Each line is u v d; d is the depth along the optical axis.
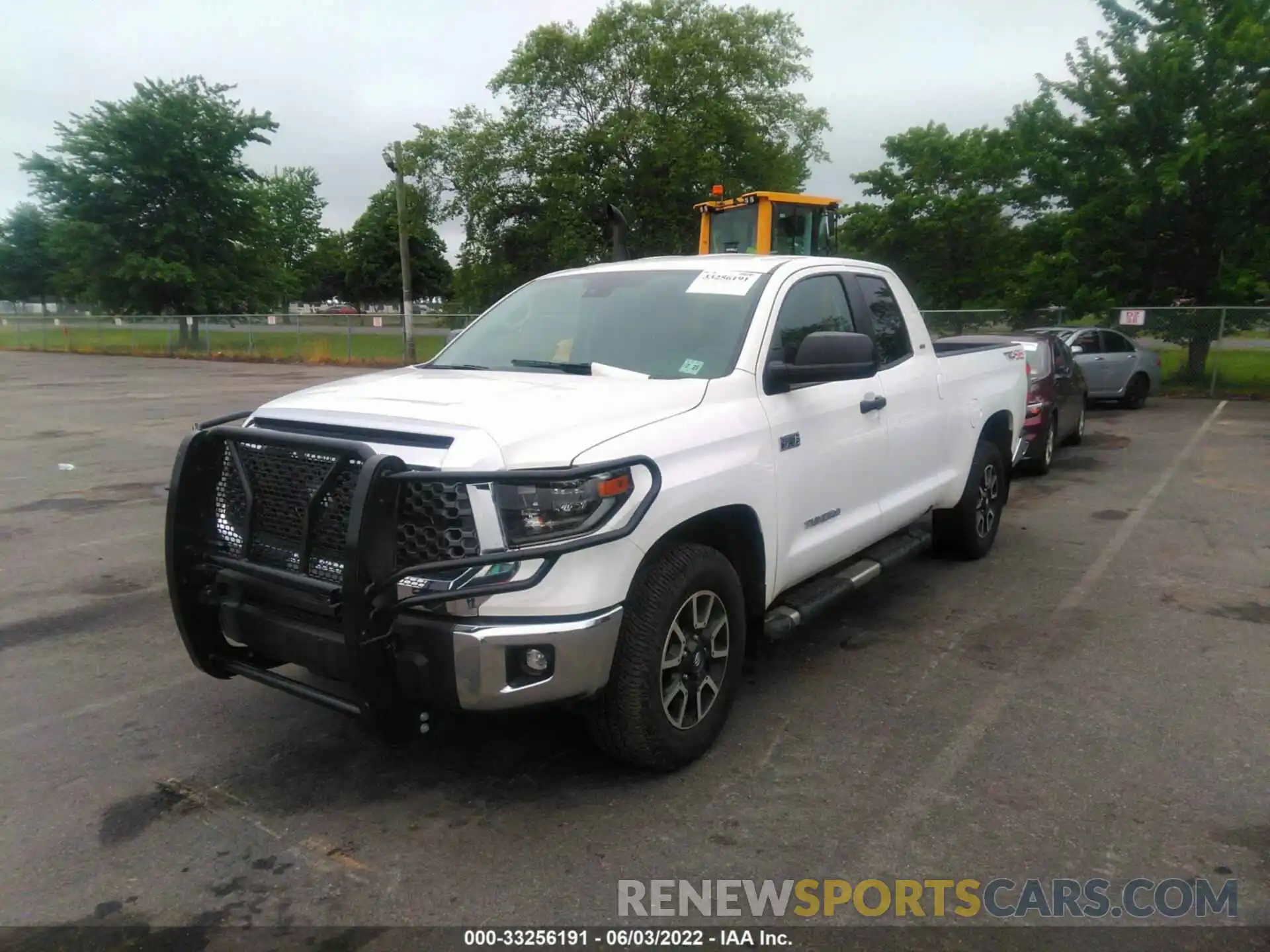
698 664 3.88
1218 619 5.75
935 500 6.00
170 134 42.72
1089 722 4.33
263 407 3.95
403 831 3.49
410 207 45.19
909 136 32.78
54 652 5.34
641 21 43.44
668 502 3.56
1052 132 21.66
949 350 7.15
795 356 4.43
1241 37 19.02
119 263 42.50
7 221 77.88
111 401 19.53
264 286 46.91
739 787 3.77
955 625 5.67
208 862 3.31
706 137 41.09
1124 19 21.38
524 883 3.17
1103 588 6.41
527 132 44.00
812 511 4.54
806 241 15.66
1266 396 20.08
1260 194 19.16
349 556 3.11
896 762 3.96
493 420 3.37
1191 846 3.35
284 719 4.44
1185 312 20.66
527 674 3.27
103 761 4.04
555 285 5.23
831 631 5.58
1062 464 11.72
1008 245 29.77
